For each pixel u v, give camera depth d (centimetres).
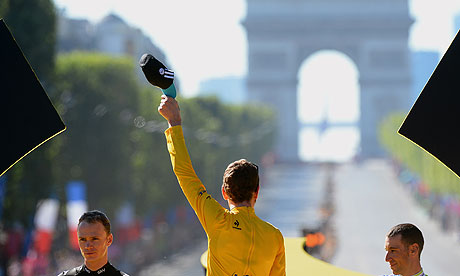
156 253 17000
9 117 1733
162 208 18475
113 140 15312
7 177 10888
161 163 18062
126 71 15950
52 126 1742
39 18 11712
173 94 1616
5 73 1728
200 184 1608
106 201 15188
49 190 11869
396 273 1770
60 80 14875
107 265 1723
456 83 1769
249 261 1559
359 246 17338
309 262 2092
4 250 10994
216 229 1573
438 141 1781
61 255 13675
